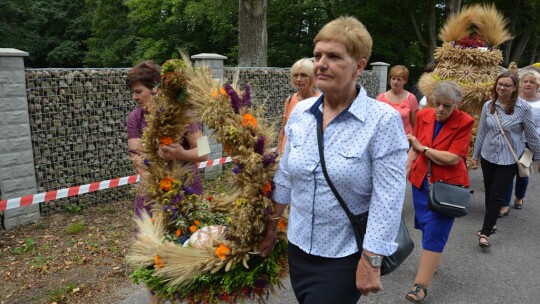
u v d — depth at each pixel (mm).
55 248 4301
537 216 5570
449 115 3453
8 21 22469
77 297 3396
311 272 2037
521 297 3572
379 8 18453
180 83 2457
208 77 2488
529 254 4410
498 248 4551
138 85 2789
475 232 4984
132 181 5023
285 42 19359
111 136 5820
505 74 4512
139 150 2697
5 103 4621
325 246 1990
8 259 4039
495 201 4496
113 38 22938
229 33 18078
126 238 4574
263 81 7730
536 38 27062
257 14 9523
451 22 6172
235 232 2252
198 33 19297
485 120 4758
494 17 6012
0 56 4520
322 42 1869
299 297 2143
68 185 5441
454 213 3207
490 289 3699
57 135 5293
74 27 26047
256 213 2189
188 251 2260
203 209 2740
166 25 19094
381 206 1831
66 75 5281
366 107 1900
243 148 2215
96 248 4301
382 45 18047
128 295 3439
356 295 2012
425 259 3400
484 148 4738
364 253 1853
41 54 26172
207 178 6512
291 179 2045
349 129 1892
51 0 26203
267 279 2311
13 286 3545
